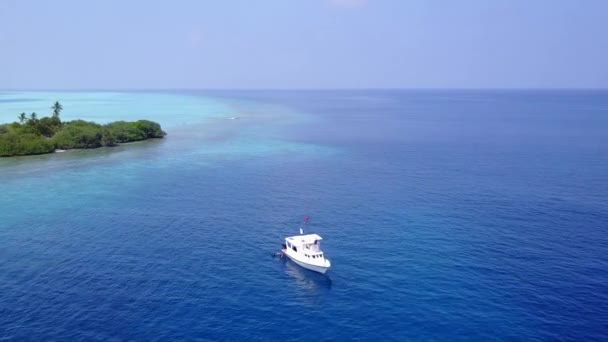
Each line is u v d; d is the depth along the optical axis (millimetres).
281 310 50875
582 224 75500
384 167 121500
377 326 47625
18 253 64062
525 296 52906
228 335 46062
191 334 46094
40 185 100625
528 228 74000
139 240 69438
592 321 47969
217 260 63250
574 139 169875
